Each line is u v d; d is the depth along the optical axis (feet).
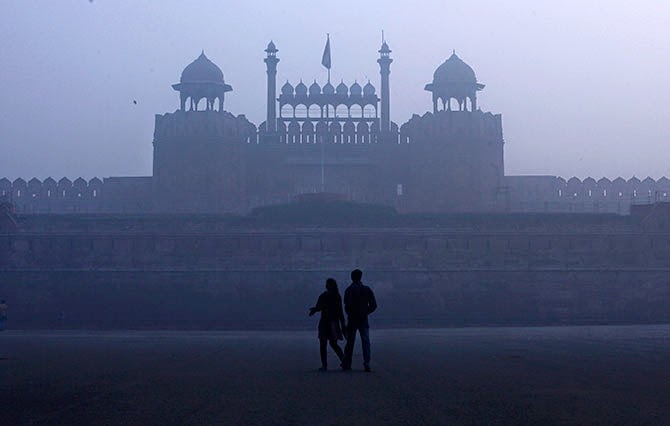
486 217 159.84
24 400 30.37
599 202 204.44
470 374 39.34
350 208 170.71
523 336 77.56
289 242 151.43
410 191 209.56
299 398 30.68
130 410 27.76
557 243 151.84
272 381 36.60
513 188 208.74
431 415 26.48
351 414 26.76
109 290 148.97
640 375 38.55
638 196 203.92
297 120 219.00
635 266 151.33
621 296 149.59
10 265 151.12
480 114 210.79
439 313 147.74
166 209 203.21
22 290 149.28
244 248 151.23
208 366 44.86
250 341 73.72
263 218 156.56
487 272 149.07
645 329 95.09
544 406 28.45
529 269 149.69
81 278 149.48
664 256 151.94
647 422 25.09
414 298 148.66
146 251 151.43
